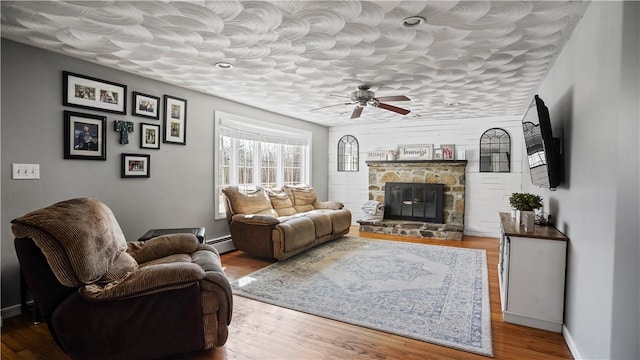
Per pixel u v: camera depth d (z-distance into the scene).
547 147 2.45
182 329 1.96
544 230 2.67
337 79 3.60
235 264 4.06
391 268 3.85
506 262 2.56
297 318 2.59
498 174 5.78
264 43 2.58
